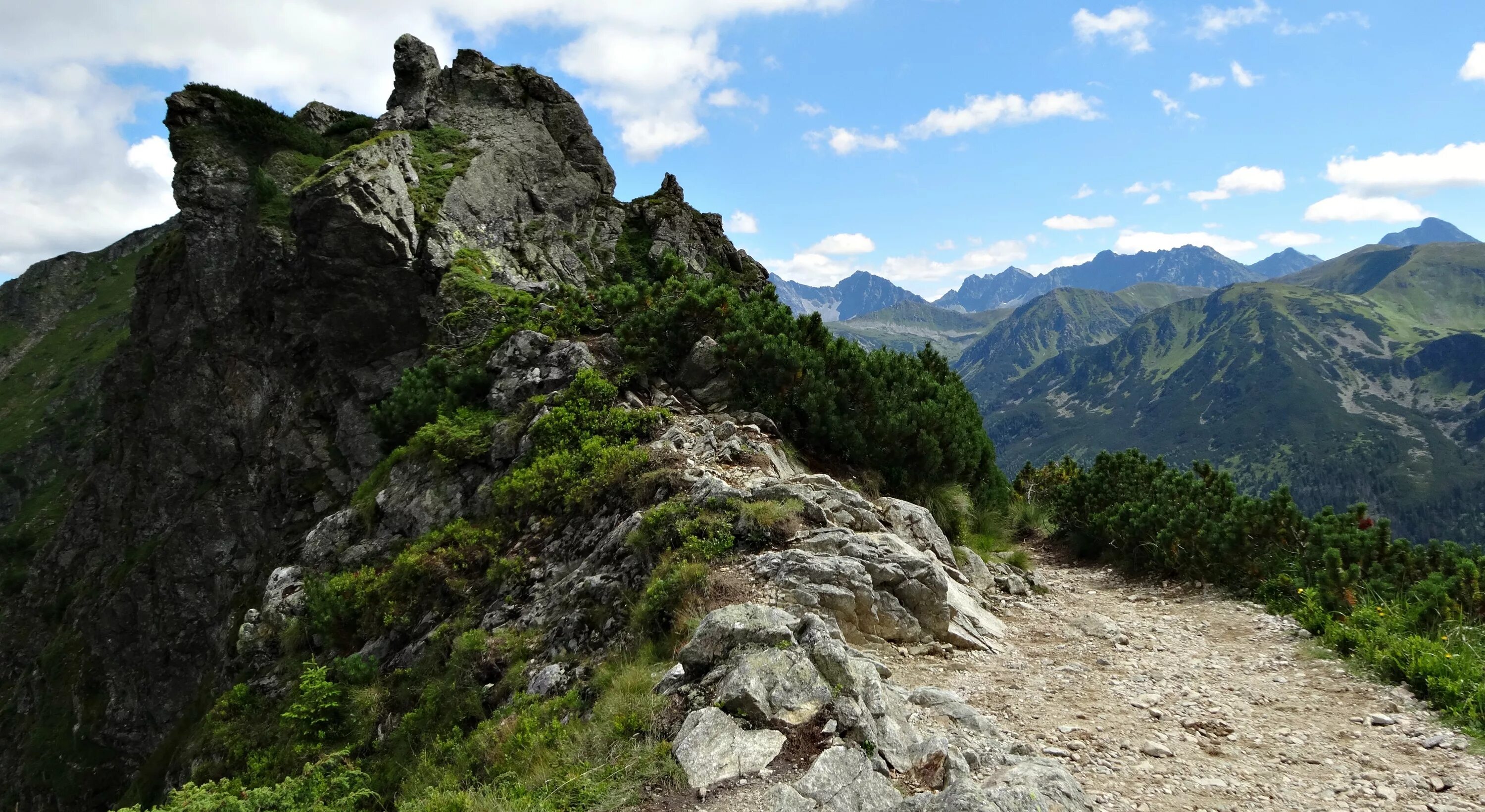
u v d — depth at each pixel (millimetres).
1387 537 13695
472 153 41094
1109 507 19781
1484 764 7543
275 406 38562
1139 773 7590
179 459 44469
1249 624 13320
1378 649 10656
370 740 13180
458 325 28672
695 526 12305
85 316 149125
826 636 8625
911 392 20484
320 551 21078
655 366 20688
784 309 22547
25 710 52594
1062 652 11852
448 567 16141
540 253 38719
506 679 11766
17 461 114000
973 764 7355
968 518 19375
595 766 7480
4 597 86438
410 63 44719
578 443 17672
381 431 24500
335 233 31500
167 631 42219
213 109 44594
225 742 16344
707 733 7297
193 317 46031
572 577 13508
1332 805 6957
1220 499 17719
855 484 17500
